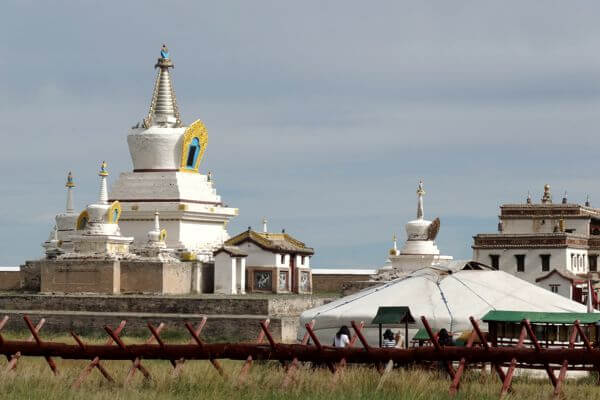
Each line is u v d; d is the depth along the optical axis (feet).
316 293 526.16
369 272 556.51
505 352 193.98
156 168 520.83
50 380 199.82
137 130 526.57
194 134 527.40
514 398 186.91
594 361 190.90
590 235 567.59
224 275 474.90
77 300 420.36
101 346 208.85
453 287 267.39
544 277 508.12
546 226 568.00
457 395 189.57
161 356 207.51
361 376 197.67
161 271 457.68
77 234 501.56
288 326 379.35
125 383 199.00
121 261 461.37
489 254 535.19
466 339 235.81
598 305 402.11
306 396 187.42
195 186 522.47
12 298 428.97
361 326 228.02
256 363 223.30
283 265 493.77
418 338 235.40
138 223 512.22
